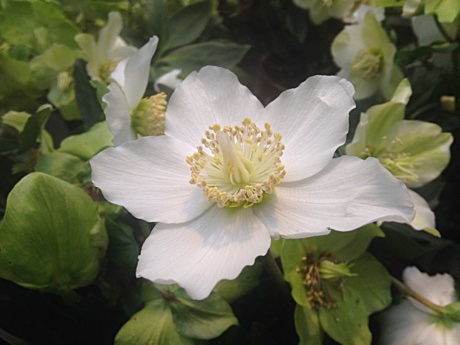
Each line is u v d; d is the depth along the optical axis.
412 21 0.16
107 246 0.12
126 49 0.17
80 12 0.19
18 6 0.16
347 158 0.10
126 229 0.13
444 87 0.16
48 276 0.12
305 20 0.18
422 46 0.15
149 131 0.13
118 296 0.13
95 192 0.13
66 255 0.12
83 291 0.13
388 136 0.14
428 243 0.15
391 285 0.14
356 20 0.16
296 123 0.11
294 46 0.19
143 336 0.11
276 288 0.13
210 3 0.18
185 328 0.11
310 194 0.10
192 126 0.11
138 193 0.11
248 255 0.10
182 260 0.10
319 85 0.11
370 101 0.17
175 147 0.11
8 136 0.16
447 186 0.16
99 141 0.13
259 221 0.10
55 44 0.16
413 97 0.17
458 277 0.15
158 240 0.10
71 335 0.13
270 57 0.20
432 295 0.13
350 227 0.09
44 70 0.16
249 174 0.11
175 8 0.19
